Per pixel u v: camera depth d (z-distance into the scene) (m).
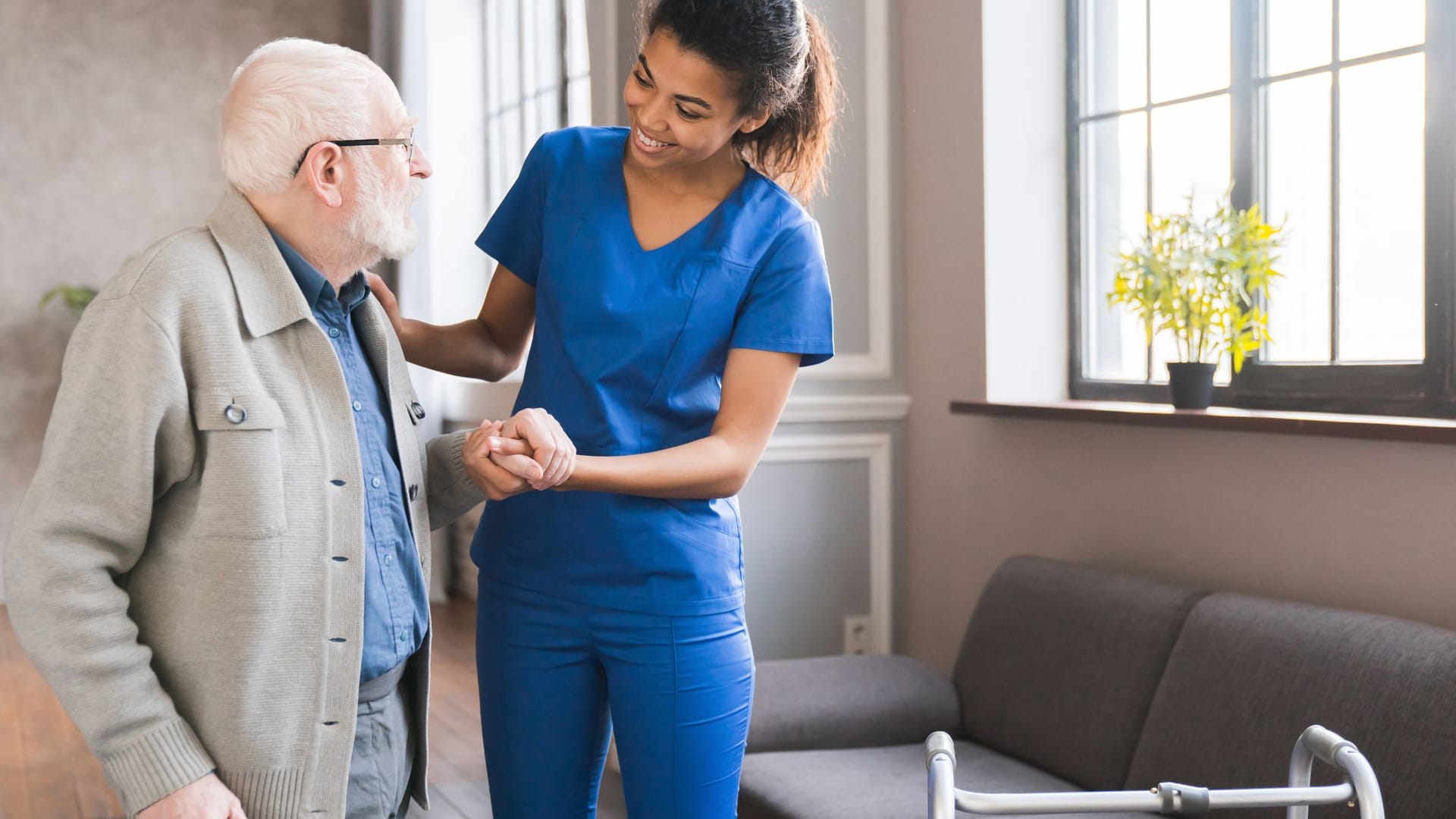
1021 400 3.51
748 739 2.90
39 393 7.15
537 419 1.67
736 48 1.73
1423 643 2.17
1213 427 2.69
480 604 2.00
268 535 1.43
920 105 3.72
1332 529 2.59
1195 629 2.55
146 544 1.44
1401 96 2.67
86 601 1.35
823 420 3.75
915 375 3.82
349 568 1.50
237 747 1.43
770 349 1.92
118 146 7.28
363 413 1.60
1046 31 3.51
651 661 1.88
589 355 1.90
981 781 2.72
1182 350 3.18
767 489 3.71
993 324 3.48
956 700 3.12
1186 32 3.20
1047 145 3.52
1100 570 2.96
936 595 3.77
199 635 1.42
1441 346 2.56
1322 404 2.83
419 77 6.78
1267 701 2.33
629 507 1.88
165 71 7.36
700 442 1.88
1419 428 2.27
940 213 3.66
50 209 7.17
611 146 1.99
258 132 1.48
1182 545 2.95
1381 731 2.12
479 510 6.73
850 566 3.82
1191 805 1.40
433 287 6.77
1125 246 3.39
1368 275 2.75
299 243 1.54
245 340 1.45
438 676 5.21
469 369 2.12
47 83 7.16
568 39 5.89
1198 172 3.18
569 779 1.95
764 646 3.72
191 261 1.43
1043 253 3.53
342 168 1.50
